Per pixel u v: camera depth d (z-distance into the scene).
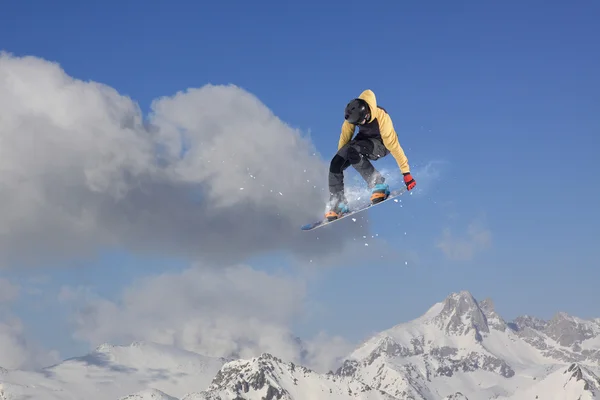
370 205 25.53
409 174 25.14
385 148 25.17
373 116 24.52
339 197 25.94
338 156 25.53
